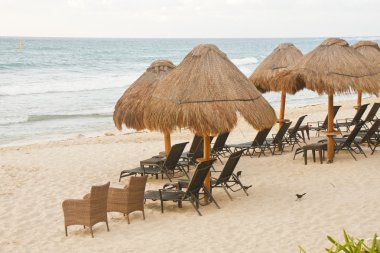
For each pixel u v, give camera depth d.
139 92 11.08
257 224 7.81
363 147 13.32
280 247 6.81
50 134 19.17
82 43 129.75
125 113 10.96
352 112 22.97
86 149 15.14
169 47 124.31
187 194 8.43
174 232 7.65
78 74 43.72
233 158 8.95
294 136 13.88
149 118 8.79
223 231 7.58
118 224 8.15
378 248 3.60
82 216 7.61
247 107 8.47
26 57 60.53
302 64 11.37
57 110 24.72
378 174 10.50
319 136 15.81
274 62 13.73
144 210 8.81
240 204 8.94
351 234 7.12
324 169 11.11
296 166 11.55
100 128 20.47
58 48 87.38
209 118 8.20
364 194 9.16
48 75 41.38
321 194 9.30
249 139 16.67
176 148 10.20
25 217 8.70
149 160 10.80
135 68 52.75
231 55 94.62
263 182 10.35
